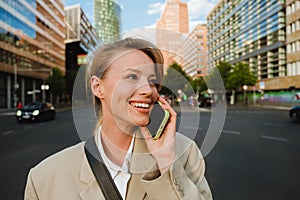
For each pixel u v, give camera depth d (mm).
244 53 43781
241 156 5473
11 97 36406
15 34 35344
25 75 39062
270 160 5102
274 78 36406
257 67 40688
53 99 42844
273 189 3469
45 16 46344
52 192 792
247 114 19047
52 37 49781
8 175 4168
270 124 11984
